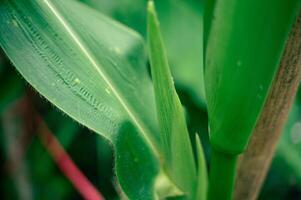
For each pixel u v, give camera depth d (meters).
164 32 0.58
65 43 0.32
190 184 0.35
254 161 0.34
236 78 0.27
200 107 0.60
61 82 0.30
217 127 0.29
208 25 0.29
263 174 0.35
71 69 0.31
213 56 0.28
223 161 0.31
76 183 0.63
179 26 0.58
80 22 0.35
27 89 0.65
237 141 0.30
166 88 0.29
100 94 0.32
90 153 0.75
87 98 0.31
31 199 0.70
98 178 0.74
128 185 0.32
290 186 0.71
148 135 0.35
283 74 0.30
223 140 0.30
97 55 0.35
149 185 0.33
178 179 0.34
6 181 0.70
